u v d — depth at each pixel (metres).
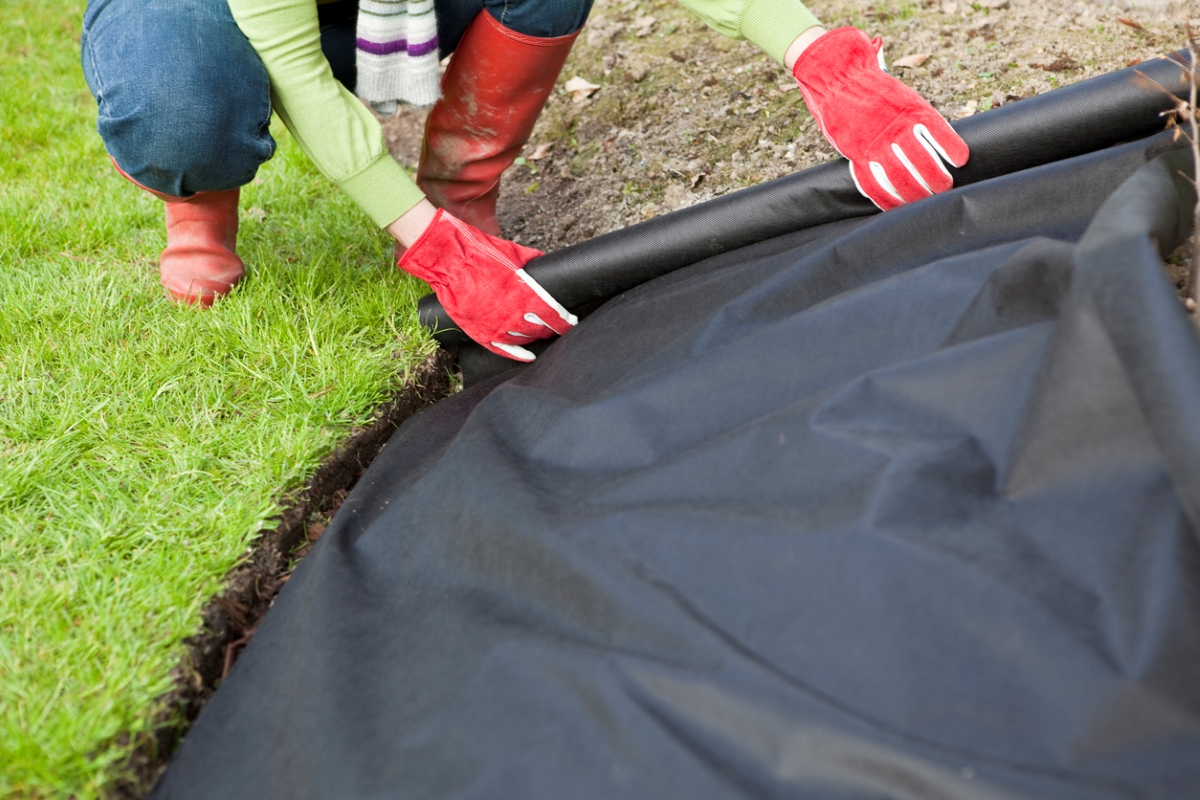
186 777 1.29
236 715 1.35
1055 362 1.13
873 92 1.76
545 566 1.27
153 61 1.81
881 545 1.08
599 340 1.84
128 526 1.68
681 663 1.07
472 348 2.21
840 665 1.02
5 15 4.70
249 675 1.40
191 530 1.66
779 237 1.92
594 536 1.25
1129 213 1.17
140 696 1.37
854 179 1.82
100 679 1.38
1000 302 1.28
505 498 1.41
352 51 2.11
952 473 1.14
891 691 0.99
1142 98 1.71
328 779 1.13
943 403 1.21
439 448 1.81
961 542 1.07
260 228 2.74
